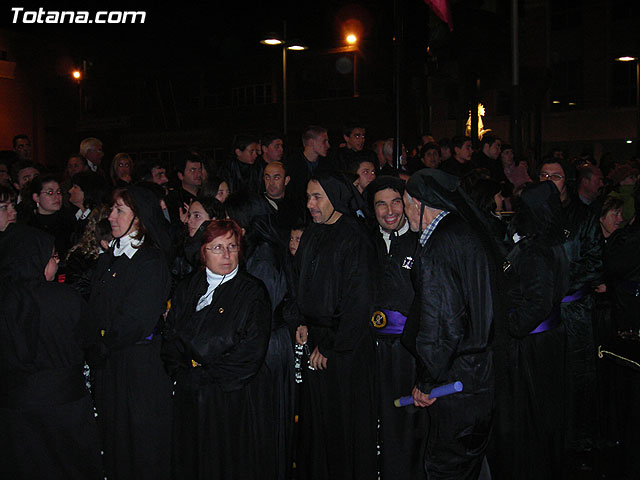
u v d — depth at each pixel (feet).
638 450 13.20
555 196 12.67
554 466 13.29
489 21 37.32
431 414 10.96
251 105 91.61
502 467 12.96
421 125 42.27
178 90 97.81
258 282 11.90
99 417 12.35
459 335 10.39
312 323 12.95
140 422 12.08
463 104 38.60
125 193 12.22
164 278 12.22
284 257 13.97
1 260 10.92
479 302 10.42
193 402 11.55
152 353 12.32
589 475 14.74
